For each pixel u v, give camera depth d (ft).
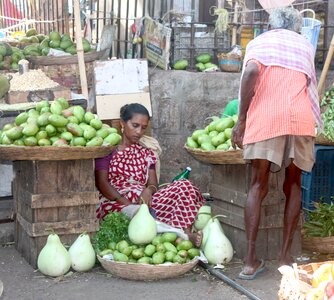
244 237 14.67
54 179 13.97
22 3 38.68
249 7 22.68
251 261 13.39
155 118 19.53
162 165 19.70
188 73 19.56
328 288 8.04
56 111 13.84
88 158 13.89
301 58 12.94
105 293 12.58
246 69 12.71
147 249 13.55
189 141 15.31
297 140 12.80
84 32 26.32
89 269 13.82
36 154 13.28
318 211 16.03
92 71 19.03
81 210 14.28
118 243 13.85
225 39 20.90
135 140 15.84
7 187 16.94
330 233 14.97
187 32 20.51
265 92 12.82
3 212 16.46
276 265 14.38
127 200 15.44
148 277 13.14
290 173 13.55
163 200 15.53
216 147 14.73
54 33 21.24
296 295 8.84
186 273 13.79
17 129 13.51
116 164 15.80
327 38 21.44
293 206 13.57
